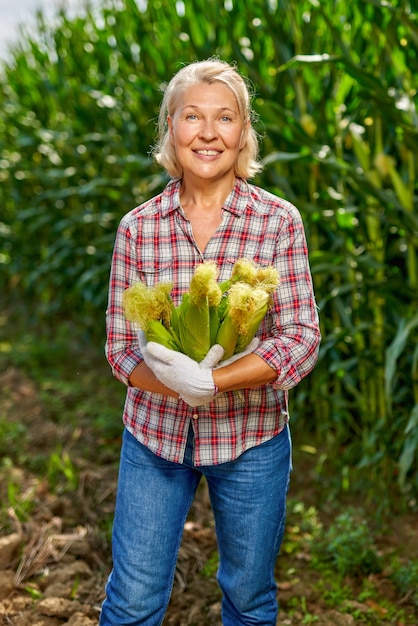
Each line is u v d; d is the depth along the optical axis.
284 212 1.83
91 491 3.60
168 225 1.86
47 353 6.00
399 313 3.30
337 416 3.80
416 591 2.76
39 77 6.87
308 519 3.30
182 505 1.92
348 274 3.41
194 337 1.67
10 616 2.63
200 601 2.72
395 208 3.14
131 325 1.90
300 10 3.86
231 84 1.80
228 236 1.83
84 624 2.52
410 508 3.45
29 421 4.66
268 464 1.89
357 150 3.30
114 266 1.91
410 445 3.09
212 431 1.84
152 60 4.81
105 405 5.01
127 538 1.89
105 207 6.06
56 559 2.97
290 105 3.93
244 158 1.92
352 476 3.73
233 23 4.05
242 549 1.92
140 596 1.87
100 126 5.89
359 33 3.57
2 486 3.67
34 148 6.96
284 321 1.81
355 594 2.83
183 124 1.79
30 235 7.44
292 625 2.62
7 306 7.83
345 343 3.70
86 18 6.29
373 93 3.17
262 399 1.86
